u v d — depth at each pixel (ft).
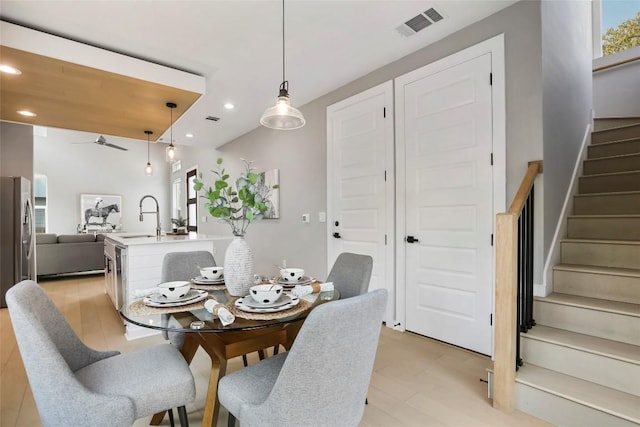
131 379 4.46
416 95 9.86
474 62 8.57
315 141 13.57
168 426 5.79
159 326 4.33
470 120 8.66
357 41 9.24
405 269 10.21
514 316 6.10
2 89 10.40
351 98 11.87
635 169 9.82
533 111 7.62
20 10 7.57
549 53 7.95
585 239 8.52
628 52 12.92
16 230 13.91
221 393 4.35
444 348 8.95
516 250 6.05
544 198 7.61
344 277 7.61
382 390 6.92
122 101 11.50
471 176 8.65
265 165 16.75
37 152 28.17
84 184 30.37
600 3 13.91
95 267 20.75
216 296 5.73
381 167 10.87
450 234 9.10
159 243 10.44
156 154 34.53
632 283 6.87
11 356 8.66
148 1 7.32
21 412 6.16
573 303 6.89
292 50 9.62
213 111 14.82
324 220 13.17
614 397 5.46
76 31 8.50
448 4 7.77
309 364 3.29
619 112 13.15
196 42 9.12
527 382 6.00
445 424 5.81
